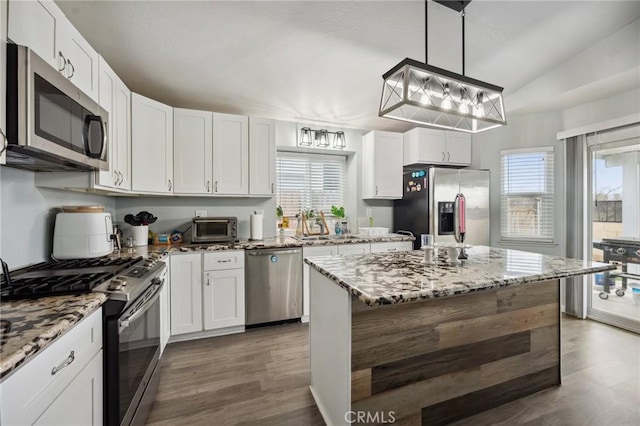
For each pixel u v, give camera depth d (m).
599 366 2.17
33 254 1.72
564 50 2.62
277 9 2.00
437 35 2.32
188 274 2.62
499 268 1.65
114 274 1.51
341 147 3.85
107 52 2.29
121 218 2.95
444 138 3.89
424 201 3.56
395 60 2.60
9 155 1.28
